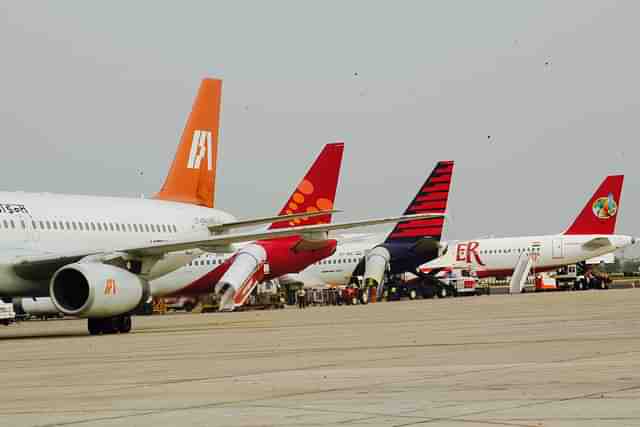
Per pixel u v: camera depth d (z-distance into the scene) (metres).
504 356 20.08
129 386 16.77
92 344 30.62
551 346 22.41
